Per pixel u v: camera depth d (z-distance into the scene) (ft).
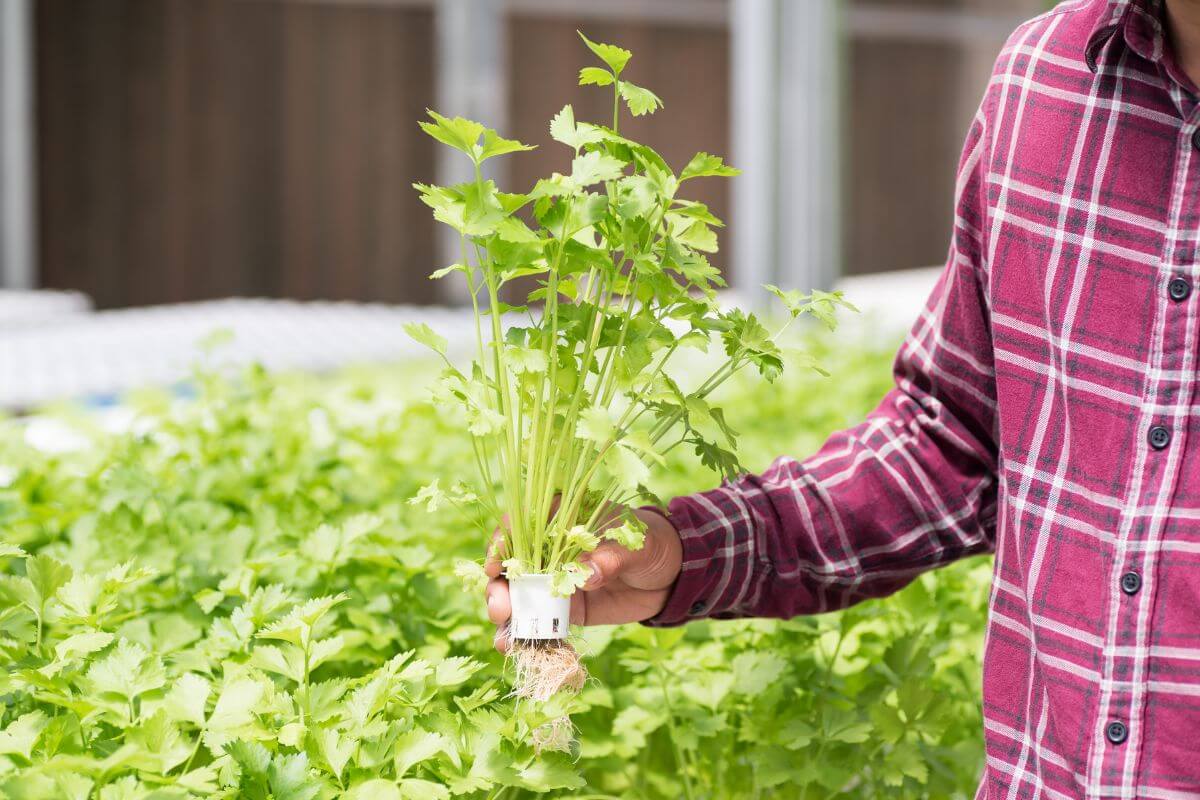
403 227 42.09
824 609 5.19
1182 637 3.94
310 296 42.09
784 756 5.97
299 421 10.85
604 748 6.06
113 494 7.93
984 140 4.51
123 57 40.60
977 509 4.99
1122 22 4.05
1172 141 4.04
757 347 4.60
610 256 4.58
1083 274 4.17
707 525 4.92
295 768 4.29
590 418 4.26
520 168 42.14
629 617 5.02
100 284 41.24
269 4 40.93
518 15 41.86
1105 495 4.11
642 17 43.50
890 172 47.19
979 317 4.72
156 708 4.73
